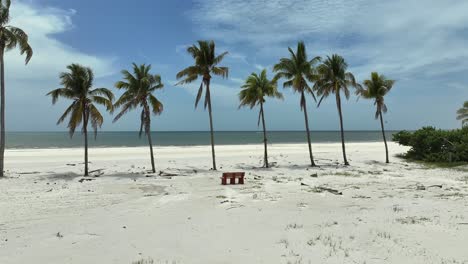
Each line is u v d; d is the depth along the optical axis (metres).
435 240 8.20
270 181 21.39
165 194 16.91
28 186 19.33
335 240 8.48
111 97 24.62
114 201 15.16
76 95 23.80
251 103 30.09
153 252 7.85
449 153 31.23
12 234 9.62
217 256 7.49
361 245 8.02
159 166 29.67
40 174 24.30
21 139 94.31
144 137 117.50
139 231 9.74
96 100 24.31
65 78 23.30
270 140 96.38
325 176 23.70
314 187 18.56
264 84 29.05
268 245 8.22
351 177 23.06
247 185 19.64
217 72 27.47
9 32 21.42
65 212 12.75
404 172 25.89
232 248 8.05
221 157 36.84
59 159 33.91
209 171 26.83
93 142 79.62
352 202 14.02
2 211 12.86
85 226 10.45
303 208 12.90
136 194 17.03
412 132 36.59
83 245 8.46
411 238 8.41
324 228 9.70
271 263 7.00
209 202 14.31
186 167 29.25
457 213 11.30
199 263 7.09
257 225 10.24
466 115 45.09
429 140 33.16
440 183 19.73
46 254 7.80
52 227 10.40
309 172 26.25
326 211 12.27
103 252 7.90
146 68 25.62
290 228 9.80
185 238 8.93
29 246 8.45
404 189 17.50
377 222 10.19
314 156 38.31
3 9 21.50
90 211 12.92
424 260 6.93
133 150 44.81
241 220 10.92
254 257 7.38
